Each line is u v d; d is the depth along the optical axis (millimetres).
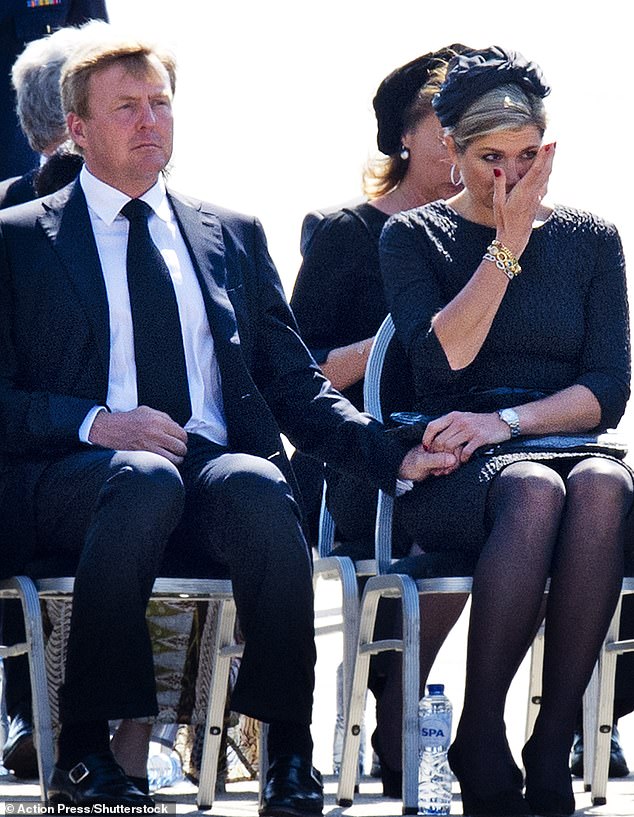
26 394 14617
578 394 15438
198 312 15156
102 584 13359
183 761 17781
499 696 14125
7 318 14844
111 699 13281
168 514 13602
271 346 15617
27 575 14773
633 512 14875
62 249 14891
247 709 13656
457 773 14172
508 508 14344
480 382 15812
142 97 14953
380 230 18656
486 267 15203
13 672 18406
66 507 14125
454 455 15031
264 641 13703
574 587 14289
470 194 15891
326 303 18672
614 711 17578
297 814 13273
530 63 15391
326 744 22344
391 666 16703
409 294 15875
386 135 18812
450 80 15469
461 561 15039
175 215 15453
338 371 18156
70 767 13414
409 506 15305
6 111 22453
